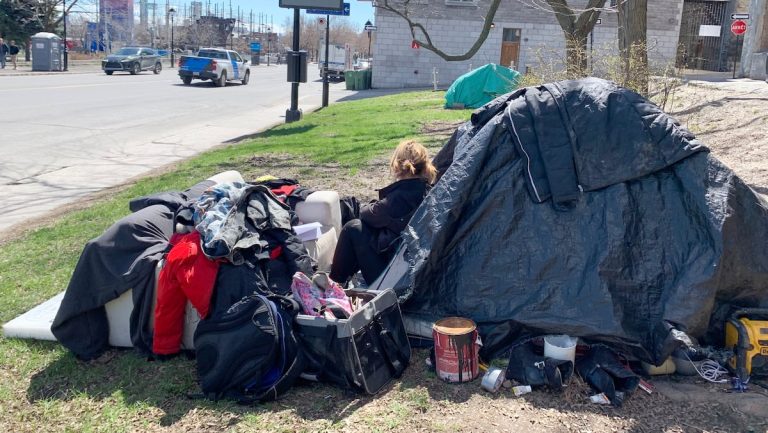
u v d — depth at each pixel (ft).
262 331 11.69
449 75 113.09
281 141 42.60
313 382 12.37
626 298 12.94
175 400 12.00
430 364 12.84
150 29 307.78
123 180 33.12
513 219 13.70
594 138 13.78
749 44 63.16
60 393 12.37
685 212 13.11
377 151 35.06
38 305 16.20
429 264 13.71
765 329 12.10
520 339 13.05
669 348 11.98
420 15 111.14
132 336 13.67
